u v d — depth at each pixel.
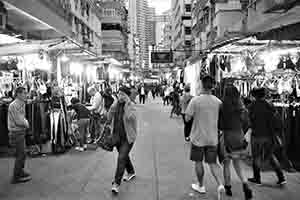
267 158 5.79
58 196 5.29
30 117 8.34
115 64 22.09
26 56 10.45
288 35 6.97
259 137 5.74
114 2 52.88
